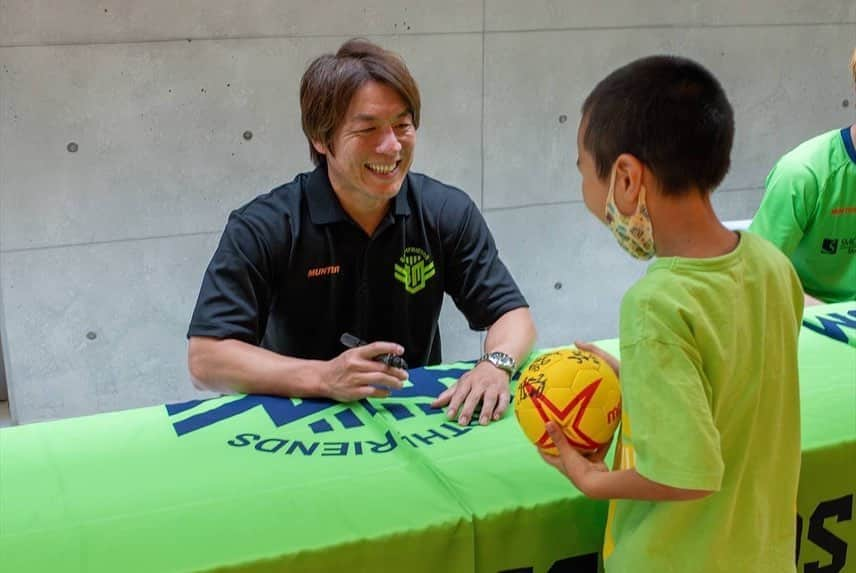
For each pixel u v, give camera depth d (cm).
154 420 148
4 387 315
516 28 318
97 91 275
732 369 93
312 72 166
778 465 104
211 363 164
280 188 183
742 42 354
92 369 299
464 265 191
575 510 119
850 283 212
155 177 289
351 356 152
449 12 308
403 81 163
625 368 92
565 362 110
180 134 288
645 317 90
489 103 322
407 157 169
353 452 135
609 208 97
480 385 153
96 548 108
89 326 294
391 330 191
